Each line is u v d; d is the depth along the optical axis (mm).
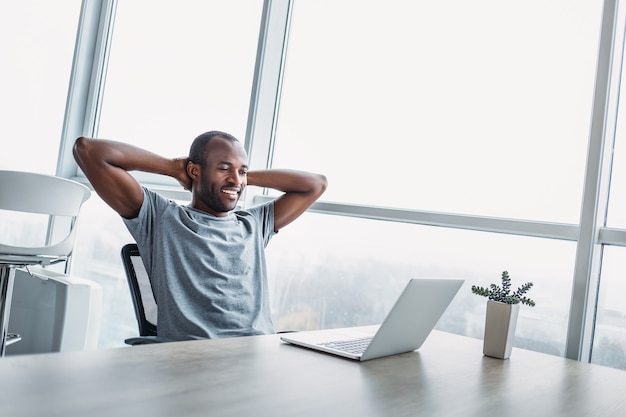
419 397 1156
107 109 3826
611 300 2262
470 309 2508
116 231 3574
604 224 2311
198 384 1052
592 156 2252
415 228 2664
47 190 2412
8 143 3703
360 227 2807
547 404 1223
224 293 2311
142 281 2299
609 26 2270
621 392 1436
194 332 2178
